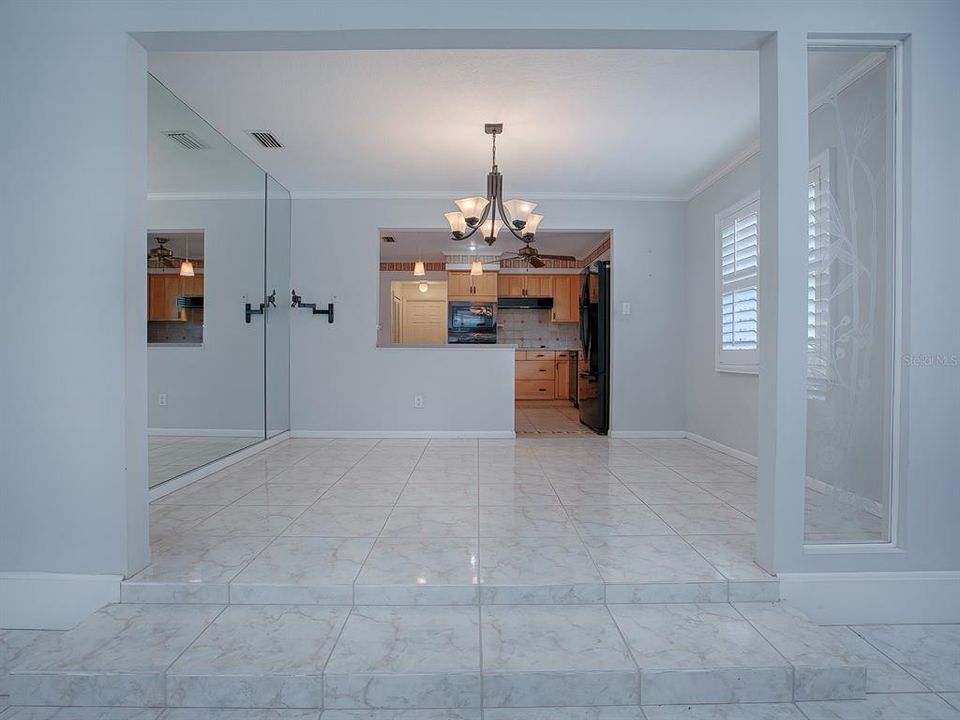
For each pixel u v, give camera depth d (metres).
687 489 3.32
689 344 5.16
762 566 2.14
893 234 2.11
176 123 3.21
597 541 2.42
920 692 1.71
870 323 2.15
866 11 2.02
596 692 1.63
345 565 2.16
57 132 2.00
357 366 5.21
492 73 2.89
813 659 1.69
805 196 2.02
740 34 2.04
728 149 3.97
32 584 2.02
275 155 4.15
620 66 2.82
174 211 3.23
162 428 3.15
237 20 2.01
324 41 2.08
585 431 5.80
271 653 1.71
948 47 2.03
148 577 2.05
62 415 2.02
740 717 1.60
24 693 1.63
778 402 2.04
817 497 2.12
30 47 2.00
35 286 2.01
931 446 2.08
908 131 2.05
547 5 2.02
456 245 7.52
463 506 2.96
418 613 1.95
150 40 2.06
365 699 1.62
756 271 3.93
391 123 3.54
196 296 3.50
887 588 2.07
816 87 2.31
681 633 1.83
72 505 2.03
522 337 9.68
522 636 1.81
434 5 2.01
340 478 3.60
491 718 1.59
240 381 4.16
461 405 5.24
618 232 5.21
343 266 5.19
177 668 1.64
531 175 4.61
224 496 3.16
